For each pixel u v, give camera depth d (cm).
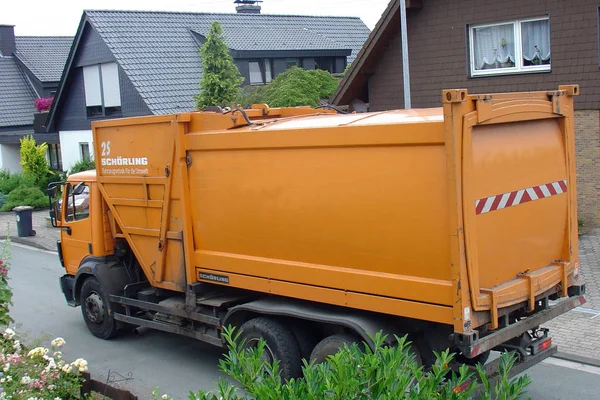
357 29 3158
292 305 690
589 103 1361
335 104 1769
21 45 3725
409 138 570
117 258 962
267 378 379
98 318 965
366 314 638
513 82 1470
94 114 2619
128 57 2384
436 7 1568
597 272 1120
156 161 813
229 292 796
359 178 611
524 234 625
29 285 1363
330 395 345
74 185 998
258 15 2941
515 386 369
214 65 1952
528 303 615
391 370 351
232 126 738
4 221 2339
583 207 1406
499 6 1464
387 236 596
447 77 1580
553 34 1391
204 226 767
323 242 647
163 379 806
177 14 2684
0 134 3194
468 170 552
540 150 645
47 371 548
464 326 552
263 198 696
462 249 550
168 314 850
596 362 771
